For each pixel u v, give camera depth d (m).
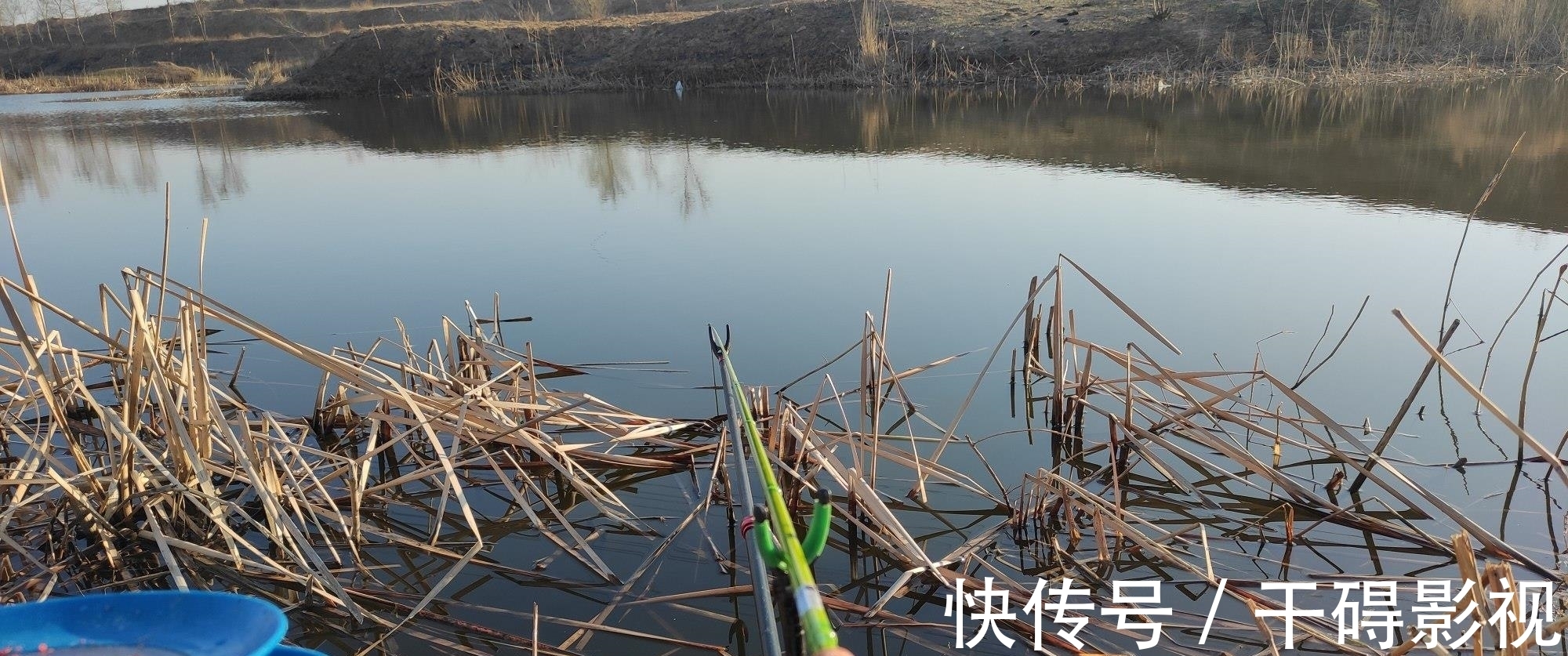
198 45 44.72
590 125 19.28
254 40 44.34
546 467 4.92
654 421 5.25
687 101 23.20
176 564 3.79
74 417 5.48
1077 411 5.14
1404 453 4.77
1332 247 8.11
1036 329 6.21
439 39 30.09
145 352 4.18
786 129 17.31
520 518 4.50
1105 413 4.76
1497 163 11.27
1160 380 4.81
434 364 6.02
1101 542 3.90
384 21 46.66
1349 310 6.57
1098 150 13.51
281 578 3.90
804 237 9.31
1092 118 16.69
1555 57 20.17
